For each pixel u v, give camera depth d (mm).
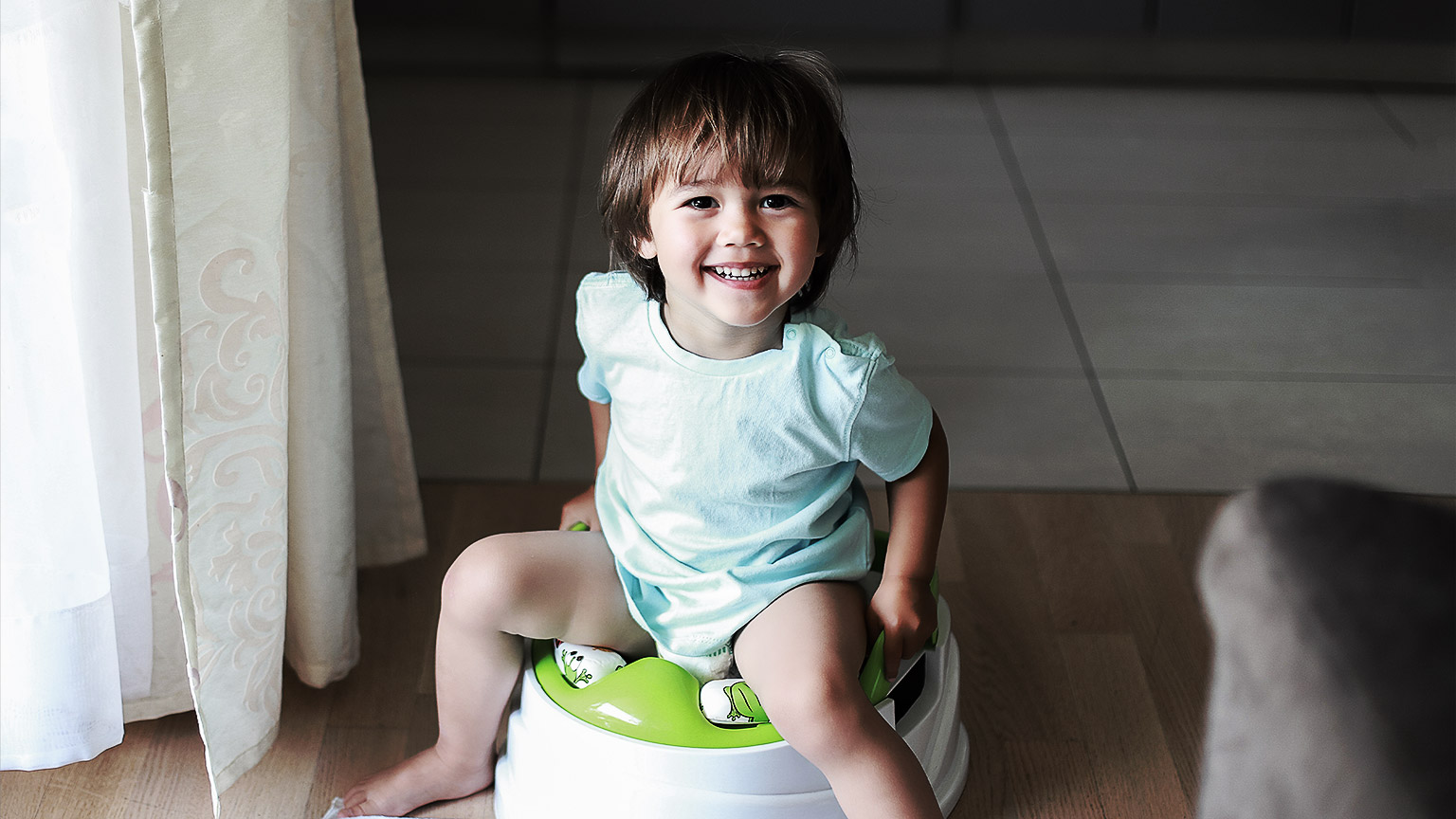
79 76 936
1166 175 2629
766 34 3170
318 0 1026
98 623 1070
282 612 1113
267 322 996
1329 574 427
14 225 948
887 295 2105
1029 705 1251
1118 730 1221
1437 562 421
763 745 976
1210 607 461
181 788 1134
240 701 1095
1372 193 2547
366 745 1192
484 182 2531
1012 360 1919
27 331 971
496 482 1608
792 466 1021
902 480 1086
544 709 1031
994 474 1638
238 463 1012
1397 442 1717
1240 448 1704
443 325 1991
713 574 1035
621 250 1018
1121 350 1953
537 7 3111
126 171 987
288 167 1001
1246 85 3195
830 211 980
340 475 1176
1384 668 414
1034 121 2926
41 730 1089
